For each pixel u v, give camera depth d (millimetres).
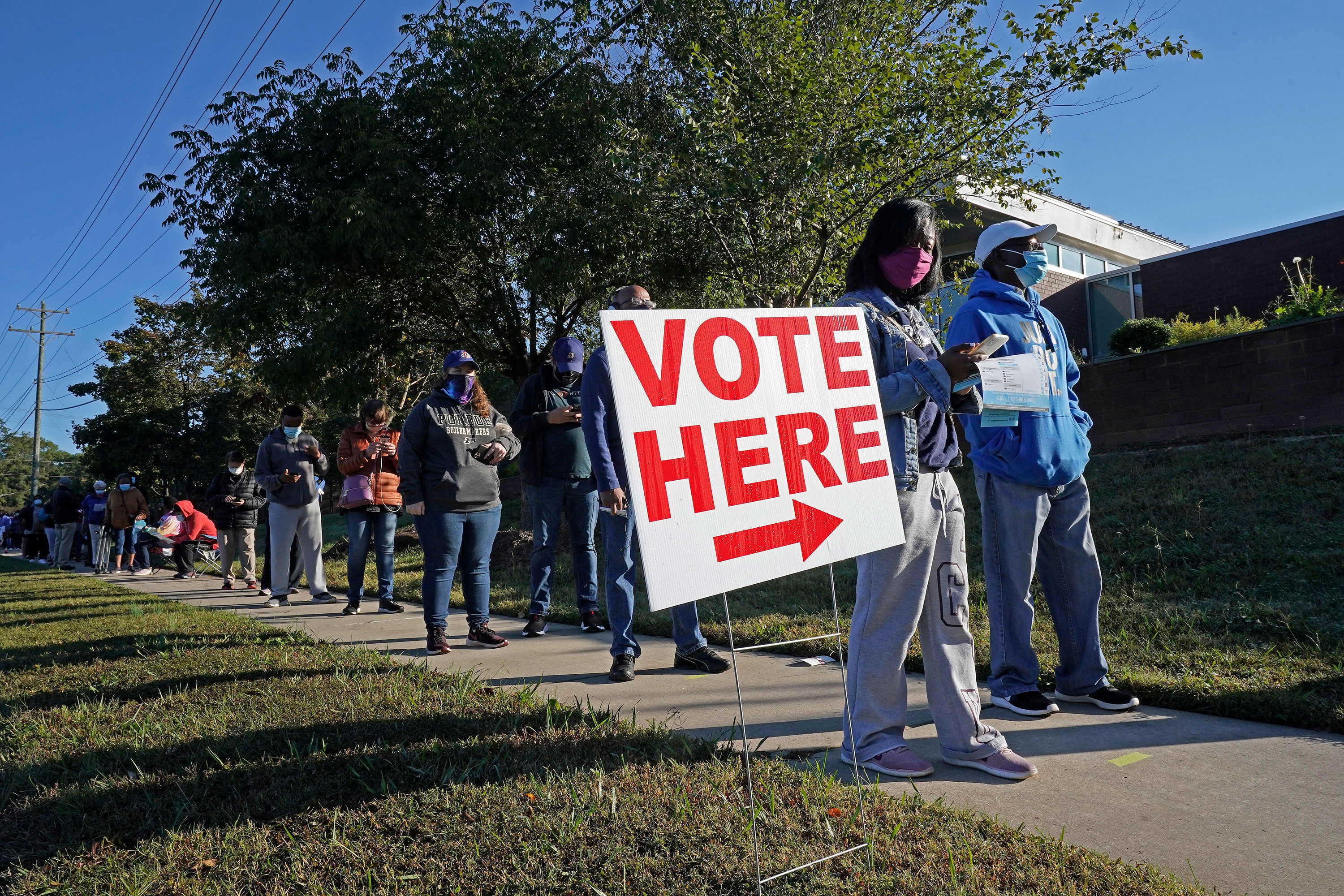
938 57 9352
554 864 2029
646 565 1800
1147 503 7137
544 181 12656
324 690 3818
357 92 13188
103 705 3705
